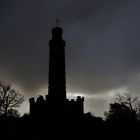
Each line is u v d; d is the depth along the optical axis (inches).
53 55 3501.5
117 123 2459.4
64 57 3548.2
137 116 2389.3
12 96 2343.8
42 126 2945.4
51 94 3351.4
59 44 3523.6
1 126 2343.8
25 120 2780.5
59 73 3440.0
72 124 3024.1
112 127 2507.4
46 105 3213.6
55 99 3309.5
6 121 2363.4
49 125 3019.2
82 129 2901.1
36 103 3179.1
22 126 2613.2
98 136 2674.7
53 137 2871.6
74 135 2888.8
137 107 2421.3
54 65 3467.0
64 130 2962.6
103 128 2664.9
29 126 2770.7
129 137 2331.4
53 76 3425.2
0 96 2319.1
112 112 2561.5
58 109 3208.7
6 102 2313.0
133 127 2348.7
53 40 3538.4
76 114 3181.6
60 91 3366.1
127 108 2440.9
